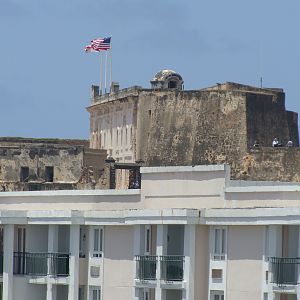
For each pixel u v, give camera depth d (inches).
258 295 6820.9
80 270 7618.1
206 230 7057.1
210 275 7022.6
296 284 6663.4
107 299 7485.2
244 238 6899.6
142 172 7396.7
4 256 7824.8
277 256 6761.8
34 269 7760.8
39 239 7829.7
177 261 7071.9
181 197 7224.4
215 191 7071.9
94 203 7628.0
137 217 7244.1
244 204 6948.8
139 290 7278.5
